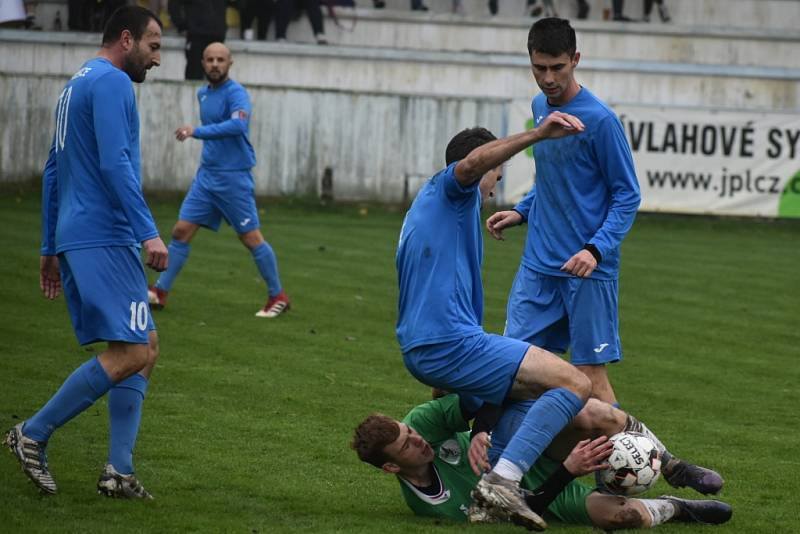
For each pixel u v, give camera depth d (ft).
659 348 80.02
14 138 148.56
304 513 42.65
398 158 153.99
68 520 40.19
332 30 180.55
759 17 192.13
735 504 45.93
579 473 40.52
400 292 42.09
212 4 154.40
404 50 168.86
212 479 46.65
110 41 43.96
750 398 66.18
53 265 46.21
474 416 42.55
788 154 152.56
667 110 151.02
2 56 164.66
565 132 39.29
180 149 151.33
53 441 51.44
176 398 60.54
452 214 41.16
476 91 168.76
